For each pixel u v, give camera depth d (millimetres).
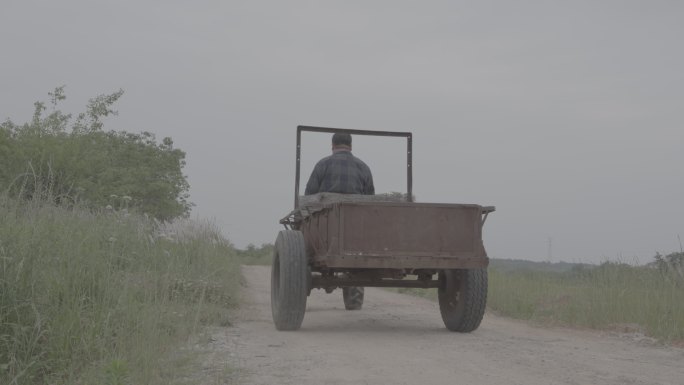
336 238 6551
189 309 7031
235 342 6199
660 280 9703
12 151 18422
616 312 8641
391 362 5461
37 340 4641
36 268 5195
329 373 4945
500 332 7734
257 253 36125
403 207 6707
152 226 10227
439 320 9102
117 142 35438
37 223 5914
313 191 8328
